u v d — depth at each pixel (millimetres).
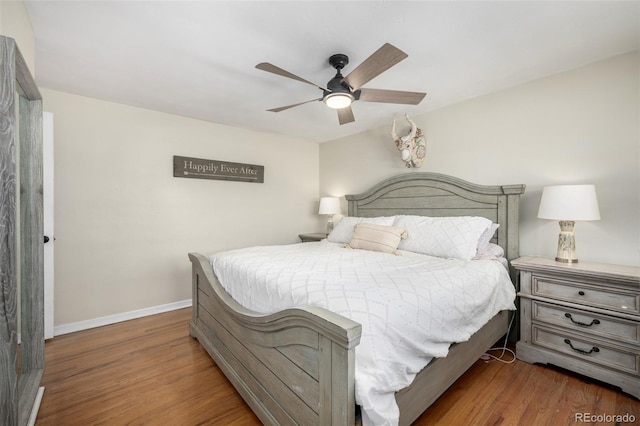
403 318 1287
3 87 1151
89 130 2861
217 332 2141
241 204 3939
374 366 1111
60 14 1605
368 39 1845
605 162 2150
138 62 2162
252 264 2021
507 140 2645
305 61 2105
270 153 4211
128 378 1993
